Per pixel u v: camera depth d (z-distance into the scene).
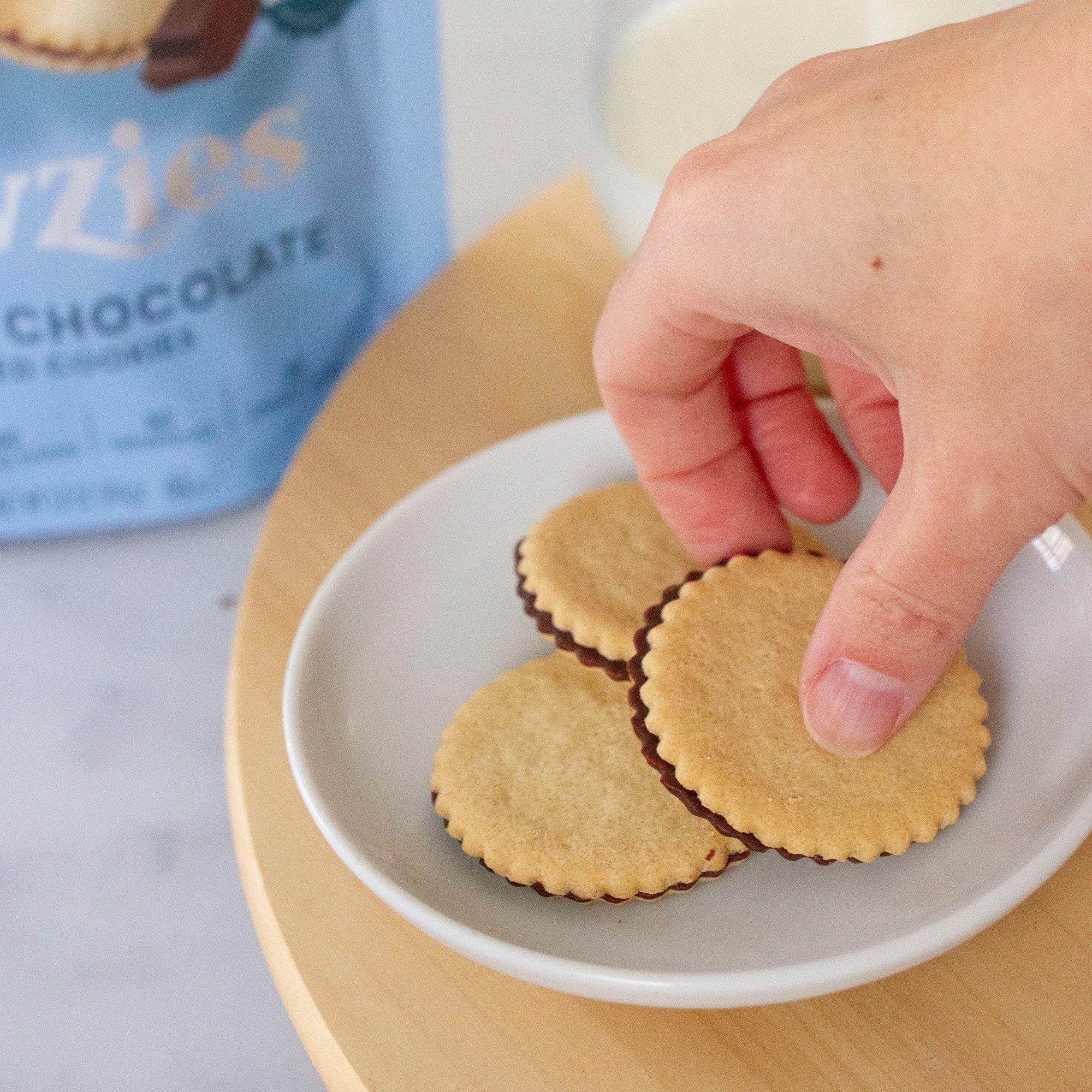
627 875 0.31
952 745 0.32
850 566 0.30
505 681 0.34
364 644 0.34
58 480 0.51
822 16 0.39
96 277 0.47
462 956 0.31
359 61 0.48
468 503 0.36
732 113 0.38
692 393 0.34
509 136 0.64
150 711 0.49
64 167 0.45
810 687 0.31
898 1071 0.30
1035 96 0.27
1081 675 0.32
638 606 0.35
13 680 0.50
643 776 0.33
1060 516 0.29
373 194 0.51
